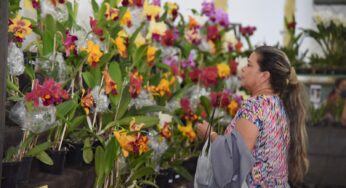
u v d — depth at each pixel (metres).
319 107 4.80
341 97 4.71
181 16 3.56
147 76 2.61
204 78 3.17
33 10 2.53
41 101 1.78
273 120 2.01
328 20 5.25
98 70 2.20
